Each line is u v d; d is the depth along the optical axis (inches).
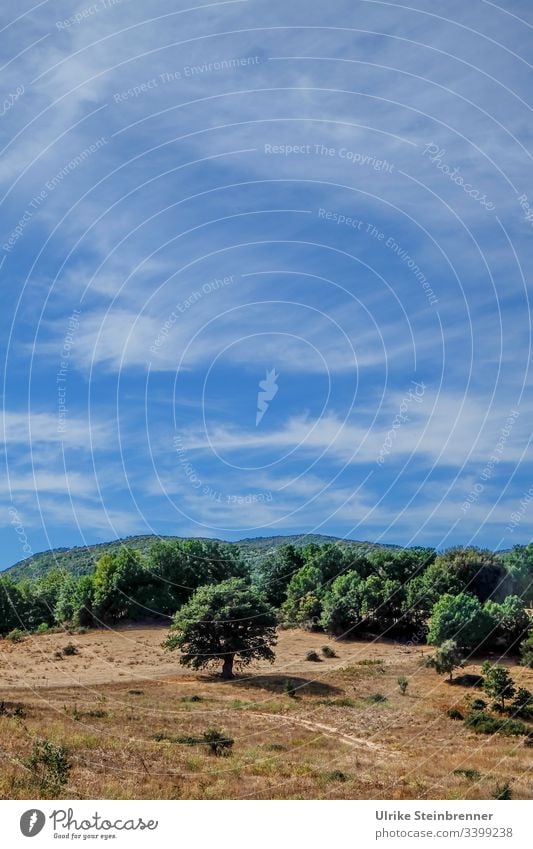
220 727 1653.5
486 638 2810.0
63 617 3686.0
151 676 2461.9
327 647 2955.2
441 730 1727.4
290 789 1109.7
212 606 2669.8
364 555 4279.0
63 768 1011.3
